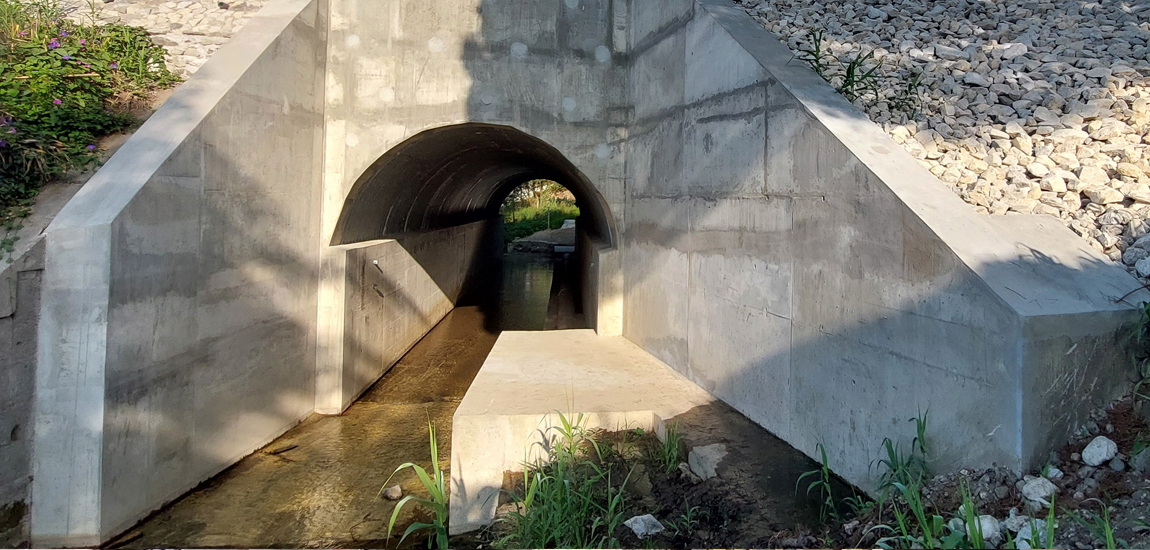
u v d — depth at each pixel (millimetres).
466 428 5000
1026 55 6031
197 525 5098
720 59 5684
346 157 7816
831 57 6195
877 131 4270
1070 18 6637
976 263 3227
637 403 5516
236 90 5949
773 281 4926
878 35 6770
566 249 28922
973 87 5656
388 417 7734
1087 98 5168
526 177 18750
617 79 8211
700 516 4062
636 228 7875
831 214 4230
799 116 4520
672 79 6770
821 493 4059
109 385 4512
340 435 7129
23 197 4797
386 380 9266
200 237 5484
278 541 4926
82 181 5066
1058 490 2881
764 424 5066
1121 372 3219
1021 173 4531
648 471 4750
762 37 5555
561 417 4863
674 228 6695
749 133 5219
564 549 3828
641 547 3805
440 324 13219
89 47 6453
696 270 6180
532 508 4207
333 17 7746
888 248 3729
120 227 4551
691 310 6285
